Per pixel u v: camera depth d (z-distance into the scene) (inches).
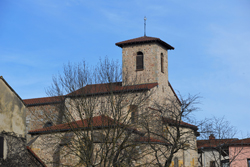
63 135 1255.5
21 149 1051.3
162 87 1897.1
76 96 1213.1
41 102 1867.6
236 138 1706.4
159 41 1907.0
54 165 1262.3
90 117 1147.9
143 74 1891.0
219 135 1572.3
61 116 1363.2
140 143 1211.9
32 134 1333.7
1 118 979.9
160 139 1507.1
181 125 1633.9
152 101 1718.8
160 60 1925.4
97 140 1199.6
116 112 1170.0
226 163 1775.3
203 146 1904.5
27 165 1069.8
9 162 986.7
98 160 1192.8
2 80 999.0
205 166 1968.5
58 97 1242.0
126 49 1957.4
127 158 1152.8
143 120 1430.9
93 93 1229.1
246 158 1617.9
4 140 979.9
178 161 1587.1
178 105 1891.0
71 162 1214.9
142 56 1925.4
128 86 1409.9
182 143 1317.7
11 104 1027.9
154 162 1392.7
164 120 1508.4
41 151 1299.2
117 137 1103.0
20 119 1063.6
